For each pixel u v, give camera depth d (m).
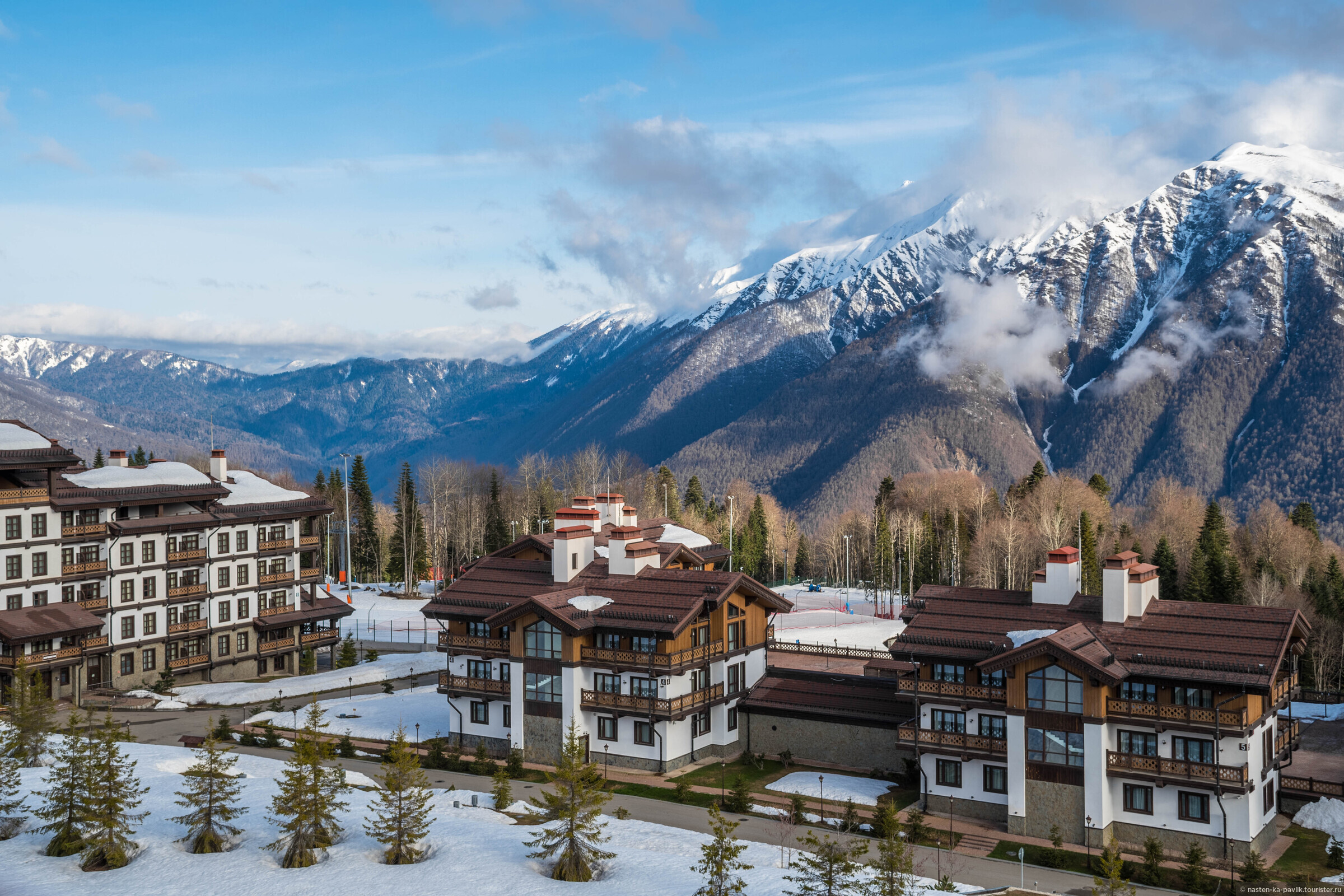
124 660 83.00
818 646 88.50
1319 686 98.00
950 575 161.50
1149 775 50.66
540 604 63.81
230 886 41.66
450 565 173.62
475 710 69.00
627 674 64.38
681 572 68.56
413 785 46.47
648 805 57.06
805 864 47.00
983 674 56.84
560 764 55.75
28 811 48.31
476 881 42.91
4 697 72.44
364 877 43.09
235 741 68.88
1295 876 47.38
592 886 43.31
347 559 157.88
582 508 71.88
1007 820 53.97
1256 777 50.31
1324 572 131.50
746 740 68.88
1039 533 149.12
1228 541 138.00
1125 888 38.66
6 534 75.38
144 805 51.06
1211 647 51.56
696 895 41.56
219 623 90.38
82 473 86.50
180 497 86.56
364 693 86.50
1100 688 51.75
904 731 58.12
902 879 39.97
